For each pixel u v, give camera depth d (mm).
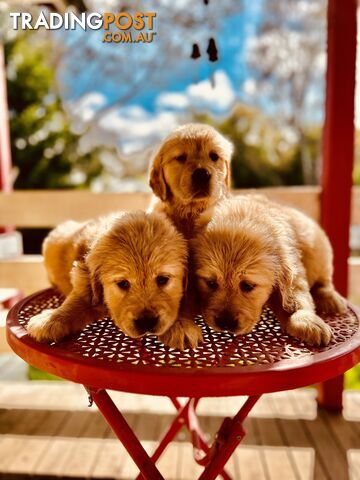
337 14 988
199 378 396
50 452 960
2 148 1244
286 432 1030
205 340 500
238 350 466
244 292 488
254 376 401
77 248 595
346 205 1060
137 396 1204
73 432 1036
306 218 691
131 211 543
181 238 500
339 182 1054
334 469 898
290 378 410
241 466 908
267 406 1149
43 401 1187
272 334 520
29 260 1169
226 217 547
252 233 499
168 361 435
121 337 506
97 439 1010
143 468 473
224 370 407
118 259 465
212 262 483
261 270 481
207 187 620
